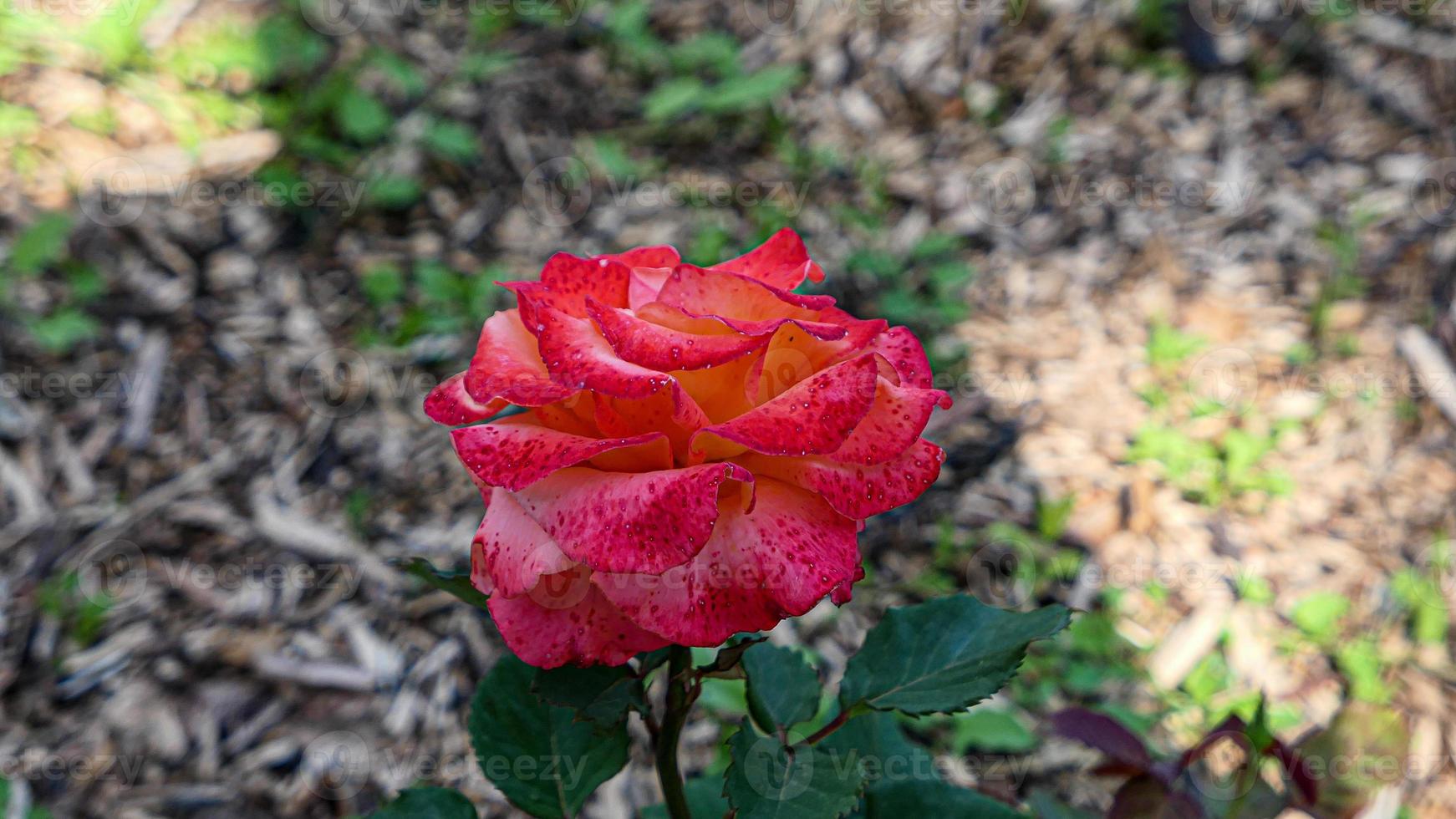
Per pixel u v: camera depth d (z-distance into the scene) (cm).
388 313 314
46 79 347
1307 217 347
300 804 209
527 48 405
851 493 79
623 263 92
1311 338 312
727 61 405
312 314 311
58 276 303
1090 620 244
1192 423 291
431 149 360
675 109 361
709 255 318
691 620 75
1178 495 275
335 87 362
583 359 75
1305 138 373
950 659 98
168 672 229
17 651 232
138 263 311
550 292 83
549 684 83
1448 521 263
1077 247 349
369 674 234
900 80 405
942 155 383
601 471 79
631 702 84
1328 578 254
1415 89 379
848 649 241
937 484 281
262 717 224
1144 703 230
